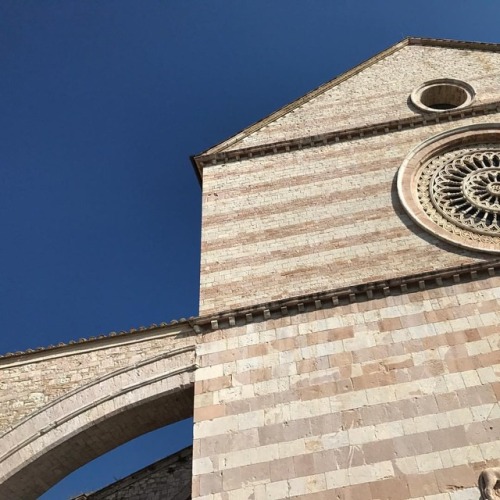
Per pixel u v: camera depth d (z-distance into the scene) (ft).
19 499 41.11
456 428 33.99
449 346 38.17
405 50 71.36
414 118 58.18
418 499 31.37
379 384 36.96
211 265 48.06
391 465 33.04
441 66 67.00
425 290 41.65
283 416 36.47
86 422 39.81
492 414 34.24
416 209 49.21
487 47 67.67
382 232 47.65
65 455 40.70
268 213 51.70
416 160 53.98
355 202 50.83
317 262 46.44
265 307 42.55
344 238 47.88
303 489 32.91
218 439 36.04
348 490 32.42
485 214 49.47
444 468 32.40
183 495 67.05
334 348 39.47
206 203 54.08
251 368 39.47
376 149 56.24
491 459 32.32
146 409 40.91
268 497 32.91
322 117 62.90
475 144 55.77
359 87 66.33
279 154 58.44
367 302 41.70
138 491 69.21
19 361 44.60
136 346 43.62
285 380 38.32
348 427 35.19
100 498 70.03
